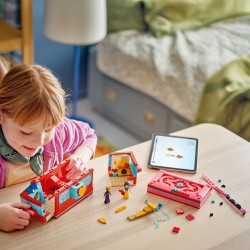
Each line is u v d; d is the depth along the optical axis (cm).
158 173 117
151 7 273
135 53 254
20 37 211
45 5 223
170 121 243
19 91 99
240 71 230
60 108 103
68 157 124
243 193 115
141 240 99
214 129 140
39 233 99
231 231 103
